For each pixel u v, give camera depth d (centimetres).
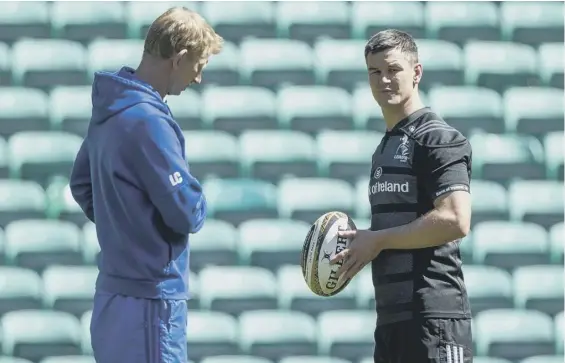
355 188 2955
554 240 2891
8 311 2655
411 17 3456
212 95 3144
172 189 1232
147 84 1270
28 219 2859
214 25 3375
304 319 2653
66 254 2777
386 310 1337
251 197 2912
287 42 3322
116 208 1261
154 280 1262
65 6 3353
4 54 3212
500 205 2981
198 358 2591
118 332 1259
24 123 3056
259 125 3119
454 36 3466
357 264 1344
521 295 2784
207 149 3003
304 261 1402
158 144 1236
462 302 1327
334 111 3147
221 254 2791
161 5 3391
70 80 3192
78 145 3000
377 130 3145
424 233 1283
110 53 3234
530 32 3481
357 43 3341
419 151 1322
